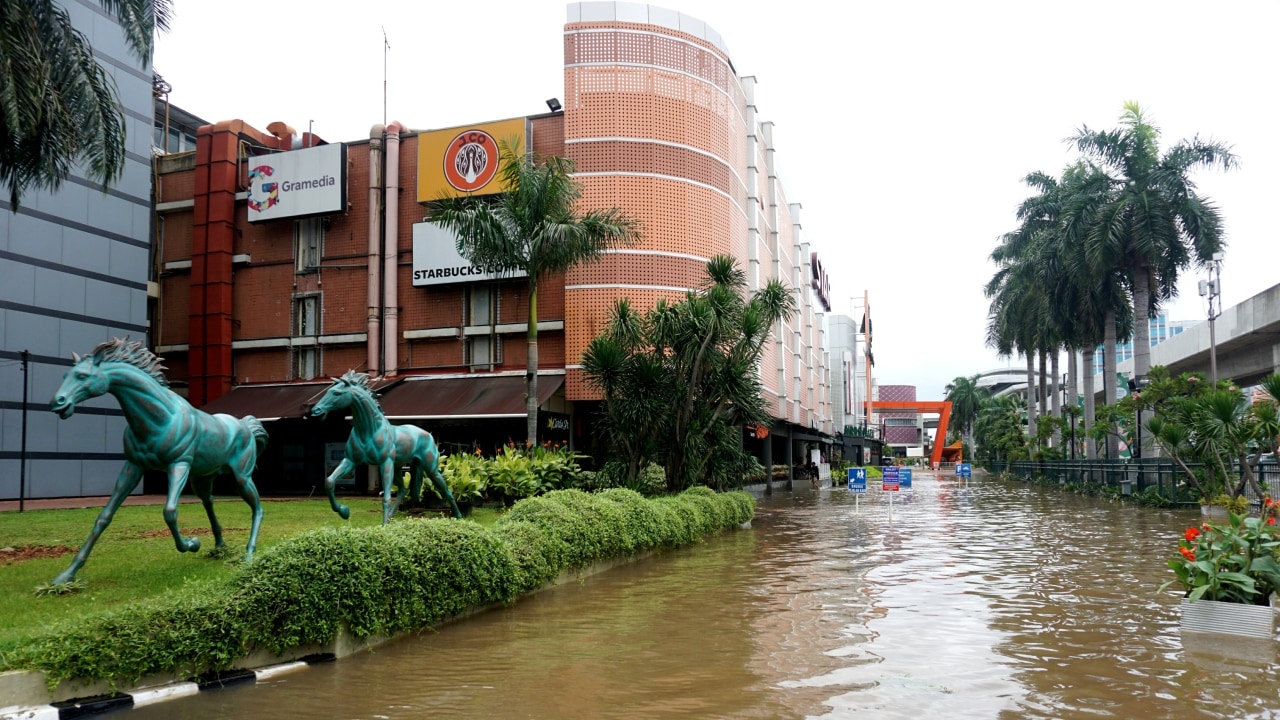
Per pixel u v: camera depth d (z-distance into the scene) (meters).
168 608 6.05
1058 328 41.81
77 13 26.30
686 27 27.73
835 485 49.16
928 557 13.80
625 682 6.19
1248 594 7.69
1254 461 20.47
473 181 27.45
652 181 26.47
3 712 5.10
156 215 32.06
